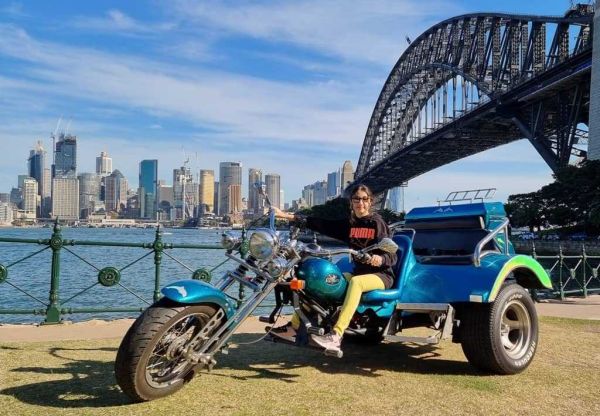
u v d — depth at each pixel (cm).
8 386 415
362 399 409
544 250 5400
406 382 459
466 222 562
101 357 514
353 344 612
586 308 969
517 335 521
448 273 506
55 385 420
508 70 6700
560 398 427
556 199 6450
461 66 7856
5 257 3322
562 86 5831
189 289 387
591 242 5434
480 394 432
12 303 1415
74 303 1312
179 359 397
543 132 6556
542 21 6225
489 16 7106
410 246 523
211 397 398
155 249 782
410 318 545
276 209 467
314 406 388
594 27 5462
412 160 9769
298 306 440
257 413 370
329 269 441
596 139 5662
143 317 377
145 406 374
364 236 488
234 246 434
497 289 482
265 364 503
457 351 584
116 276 775
